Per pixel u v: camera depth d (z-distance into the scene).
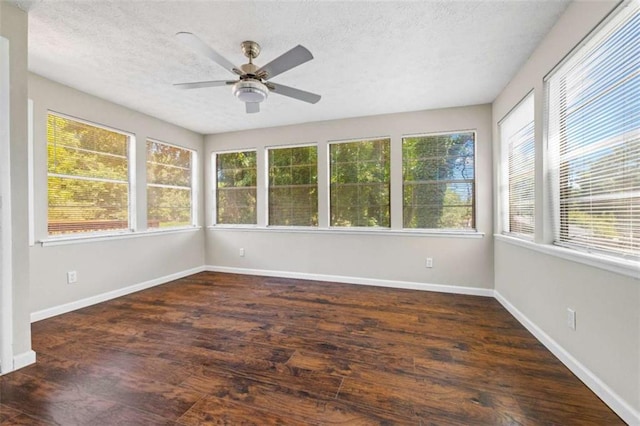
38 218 2.81
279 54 2.41
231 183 4.88
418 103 3.53
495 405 1.58
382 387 1.74
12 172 1.90
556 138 2.17
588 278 1.73
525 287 2.61
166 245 4.25
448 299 3.43
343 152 4.21
